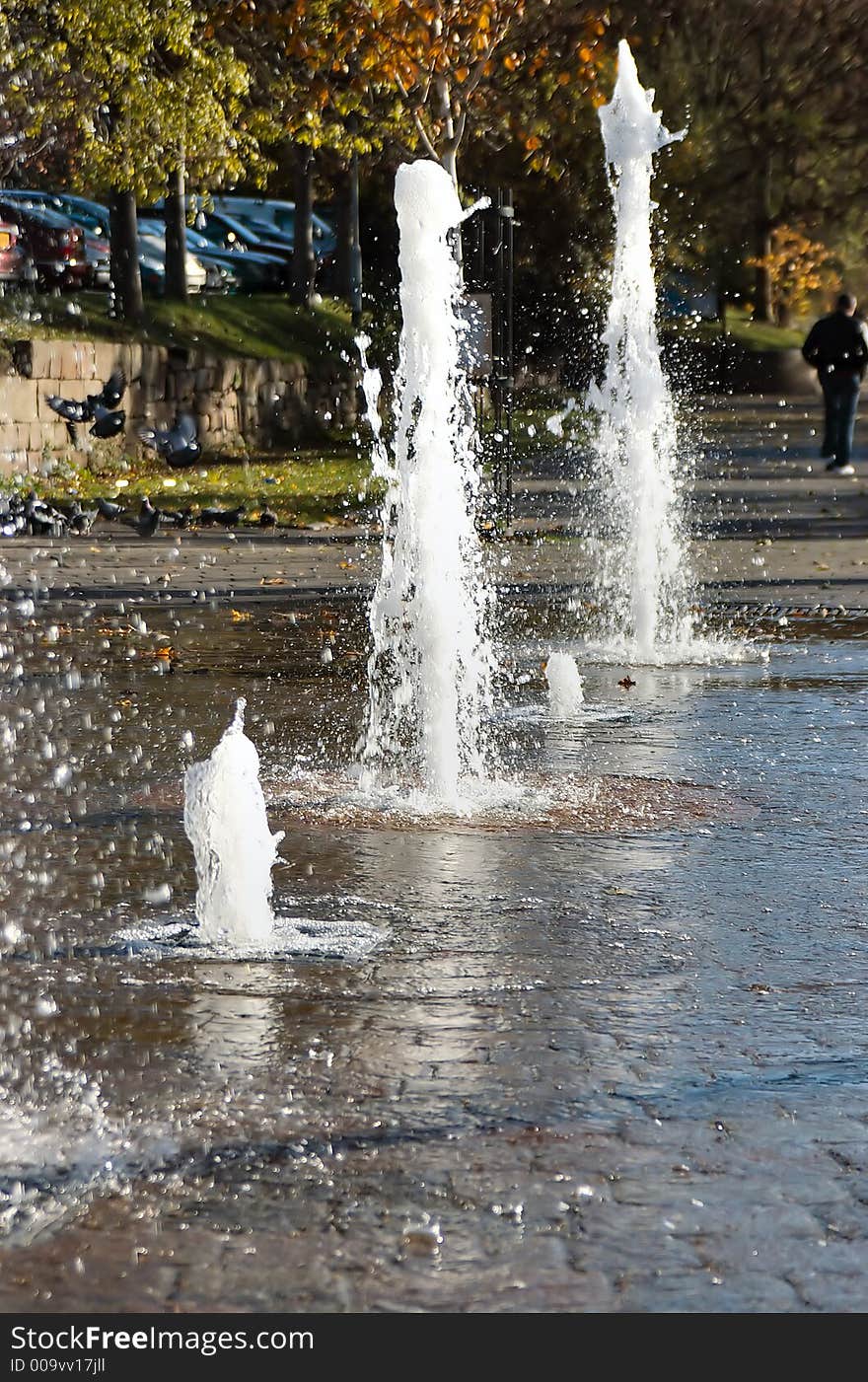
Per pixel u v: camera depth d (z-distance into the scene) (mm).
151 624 35000
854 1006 13594
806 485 68688
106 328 76250
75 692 27453
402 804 20391
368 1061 12383
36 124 68000
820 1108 11594
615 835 18984
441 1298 9203
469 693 27562
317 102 66625
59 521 50844
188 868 17578
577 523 55125
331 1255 9609
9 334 67250
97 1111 11508
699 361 143250
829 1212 10094
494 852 18250
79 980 14172
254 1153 10867
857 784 21422
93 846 18406
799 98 138375
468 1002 13656
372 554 47969
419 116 64750
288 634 34000
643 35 124250
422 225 22422
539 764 22625
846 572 43656
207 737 24109
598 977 14281
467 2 62250
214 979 14219
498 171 112375
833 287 167750
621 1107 11602
